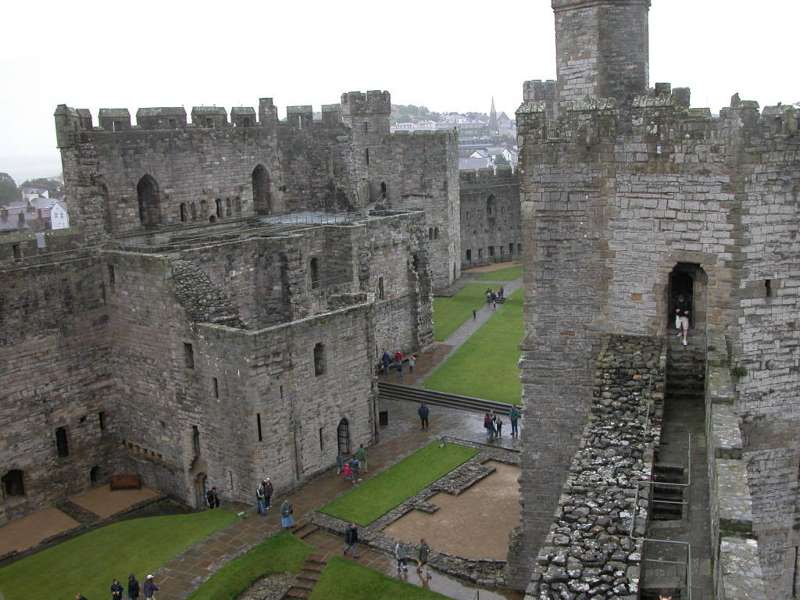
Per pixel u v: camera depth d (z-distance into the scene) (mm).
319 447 50406
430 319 76062
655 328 27422
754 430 26391
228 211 69812
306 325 48594
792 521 27188
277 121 75062
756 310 25766
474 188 112625
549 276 28719
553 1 29234
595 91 28797
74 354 52438
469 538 40938
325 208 82375
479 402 60219
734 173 24859
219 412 47844
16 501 49844
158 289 50062
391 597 35625
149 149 62250
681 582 16812
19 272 49094
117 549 42438
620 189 26953
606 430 23141
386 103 93625
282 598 36719
